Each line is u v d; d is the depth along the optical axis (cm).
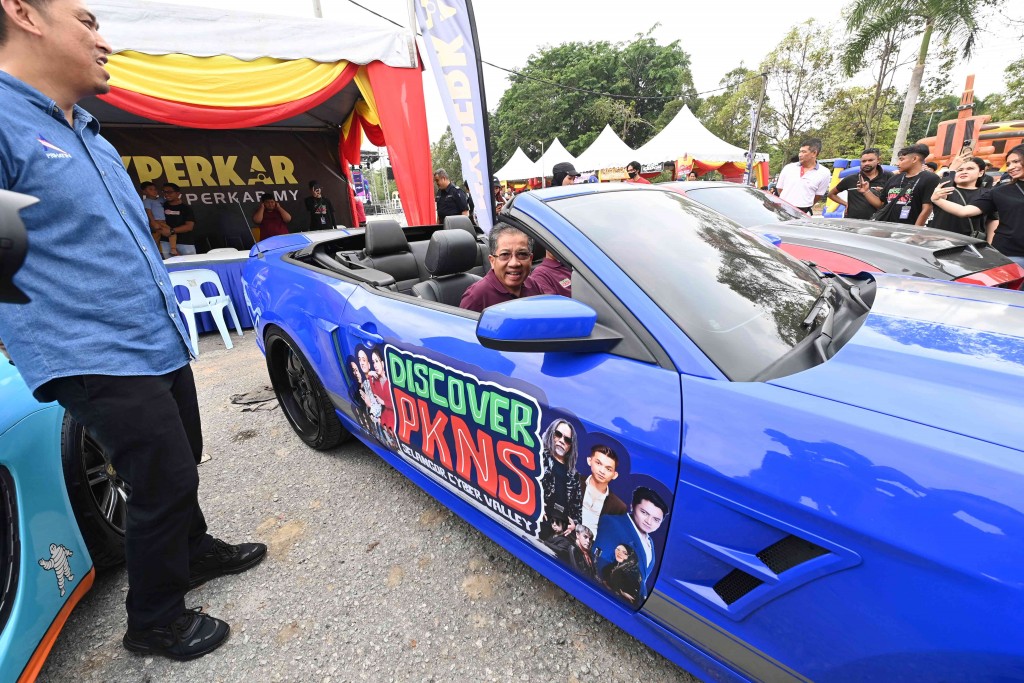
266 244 299
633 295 117
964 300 139
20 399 142
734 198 420
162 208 643
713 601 101
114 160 135
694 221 159
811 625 88
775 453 89
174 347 143
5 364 148
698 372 104
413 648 150
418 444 177
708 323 113
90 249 120
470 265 232
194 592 177
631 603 120
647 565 112
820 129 2798
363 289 201
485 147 465
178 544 145
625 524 113
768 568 91
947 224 416
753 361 104
